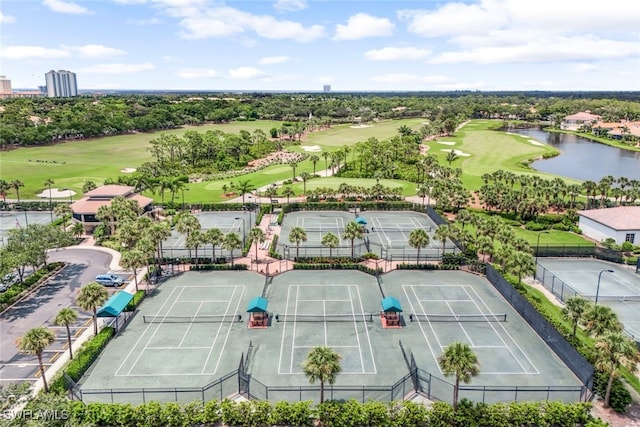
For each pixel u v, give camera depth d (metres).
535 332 59.00
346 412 41.34
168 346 55.50
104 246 92.88
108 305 59.09
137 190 124.56
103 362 52.00
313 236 98.44
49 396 36.03
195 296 69.44
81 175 154.25
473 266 79.56
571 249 85.25
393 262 83.38
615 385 44.09
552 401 43.03
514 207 109.50
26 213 117.69
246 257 86.06
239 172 162.88
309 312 64.12
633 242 88.62
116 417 41.03
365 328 59.84
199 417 41.31
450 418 40.91
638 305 65.44
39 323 60.97
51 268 78.50
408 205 121.12
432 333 58.59
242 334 58.31
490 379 48.81
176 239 98.12
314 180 149.75
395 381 48.47
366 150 173.88
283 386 47.59
